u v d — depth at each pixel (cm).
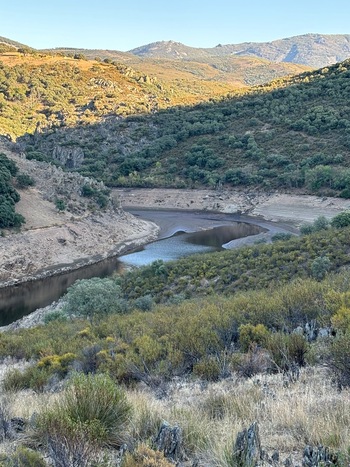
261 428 560
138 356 1230
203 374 983
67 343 1792
